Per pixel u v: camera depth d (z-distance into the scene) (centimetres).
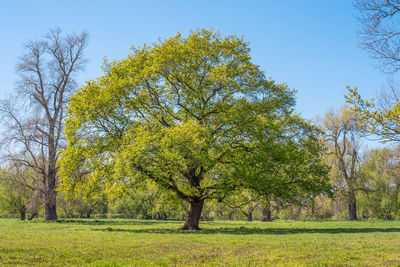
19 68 4047
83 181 2717
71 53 4338
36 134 3894
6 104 3856
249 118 2678
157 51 2753
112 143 2566
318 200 4781
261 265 1093
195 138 2264
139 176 2416
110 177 2498
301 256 1253
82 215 6062
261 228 2998
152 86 2788
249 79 2719
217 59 2764
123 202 6325
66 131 2677
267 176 2591
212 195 2711
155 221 4581
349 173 4950
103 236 2022
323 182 2845
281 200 2927
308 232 2419
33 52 4166
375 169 5178
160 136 2359
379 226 3178
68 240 1770
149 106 2738
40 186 3972
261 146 2564
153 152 2308
